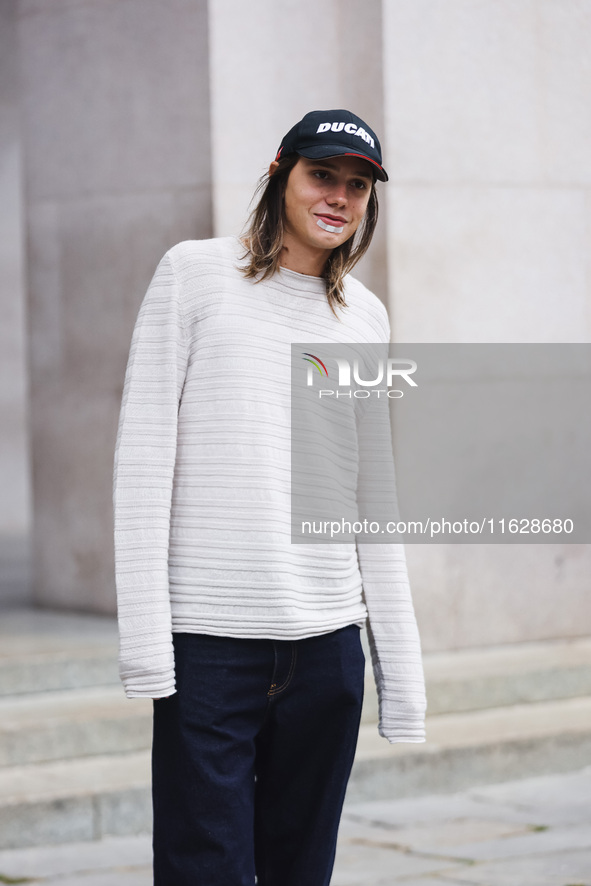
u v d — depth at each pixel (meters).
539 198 7.09
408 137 6.74
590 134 7.20
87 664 6.07
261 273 2.65
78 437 7.39
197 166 6.68
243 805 2.55
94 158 7.21
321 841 2.70
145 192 6.94
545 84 7.09
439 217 6.84
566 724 6.09
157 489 2.52
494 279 6.98
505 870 4.52
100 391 7.24
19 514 12.80
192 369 2.59
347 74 6.80
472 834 5.01
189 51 6.67
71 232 7.38
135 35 6.94
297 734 2.64
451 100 6.84
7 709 5.66
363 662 2.71
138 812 5.04
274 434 2.58
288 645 2.58
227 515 2.55
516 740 5.84
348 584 2.71
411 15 6.73
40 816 4.84
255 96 6.68
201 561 2.55
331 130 2.59
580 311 7.21
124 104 7.03
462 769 5.70
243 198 6.66
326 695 2.62
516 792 5.68
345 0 6.78
